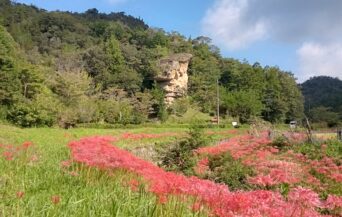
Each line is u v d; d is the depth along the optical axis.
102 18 168.75
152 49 106.25
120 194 8.54
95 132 39.72
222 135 41.50
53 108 49.84
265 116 98.50
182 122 75.12
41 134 30.17
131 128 53.88
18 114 47.69
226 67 115.94
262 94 100.44
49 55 97.44
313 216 6.84
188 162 17.23
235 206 7.05
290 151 19.12
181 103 85.38
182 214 7.20
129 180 10.01
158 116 78.12
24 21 119.12
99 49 92.88
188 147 18.48
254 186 13.05
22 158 13.44
